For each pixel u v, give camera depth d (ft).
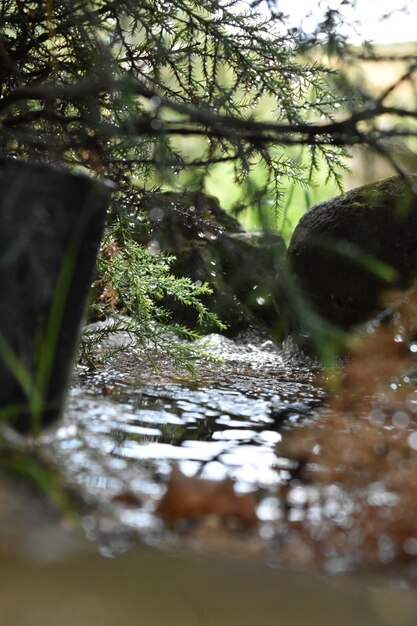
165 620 4.60
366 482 6.86
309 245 14.26
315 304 14.26
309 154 11.66
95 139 9.00
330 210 14.38
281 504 6.57
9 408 7.10
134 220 11.44
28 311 7.13
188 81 10.76
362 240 13.82
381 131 7.54
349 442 7.61
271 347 15.42
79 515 6.00
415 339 11.75
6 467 6.55
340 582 5.32
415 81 7.50
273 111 10.66
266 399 10.61
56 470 6.71
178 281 12.69
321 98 10.48
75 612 4.58
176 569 5.30
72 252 7.39
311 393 11.14
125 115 9.48
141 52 10.87
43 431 7.46
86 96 9.11
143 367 12.59
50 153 9.12
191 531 5.99
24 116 9.43
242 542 5.87
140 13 10.66
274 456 7.85
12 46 10.80
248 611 4.80
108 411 9.13
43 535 5.57
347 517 6.30
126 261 12.43
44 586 4.86
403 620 4.83
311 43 8.00
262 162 10.62
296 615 4.81
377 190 14.12
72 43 10.43
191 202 10.48
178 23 10.97
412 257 13.66
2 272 7.02
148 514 6.19
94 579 5.02
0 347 7.02
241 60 10.65
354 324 13.91
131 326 12.46
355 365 9.28
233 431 8.79
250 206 8.21
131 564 5.30
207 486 6.34
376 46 7.80
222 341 15.46
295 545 5.85
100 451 7.49
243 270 7.82
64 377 7.66
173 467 6.90
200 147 9.78
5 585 4.82
